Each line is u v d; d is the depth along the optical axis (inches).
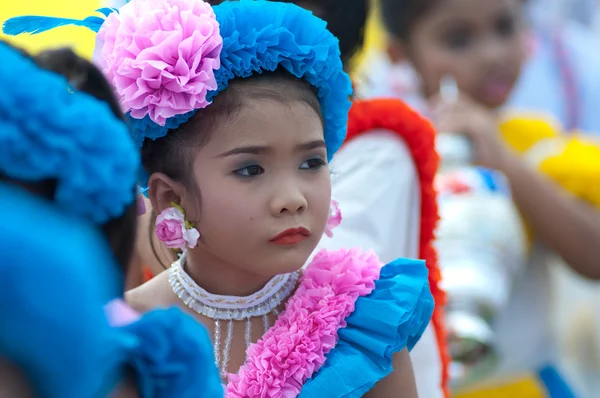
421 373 140.3
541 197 208.2
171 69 105.7
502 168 206.7
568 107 335.0
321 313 111.0
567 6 349.4
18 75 62.1
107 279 60.5
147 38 107.0
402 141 149.7
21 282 51.5
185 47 105.7
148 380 70.4
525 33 241.3
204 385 72.2
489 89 225.3
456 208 182.9
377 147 148.6
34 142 61.2
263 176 106.8
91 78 79.1
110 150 64.5
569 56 336.8
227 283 113.8
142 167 112.5
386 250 142.7
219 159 106.6
